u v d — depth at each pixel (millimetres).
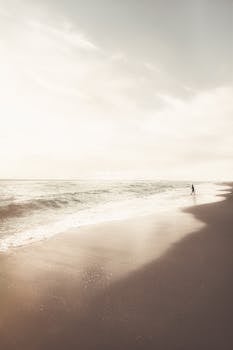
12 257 8836
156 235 11508
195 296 5934
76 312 5453
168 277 6969
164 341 4512
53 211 20734
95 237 11453
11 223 15305
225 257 8430
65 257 8812
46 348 4434
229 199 27484
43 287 6590
